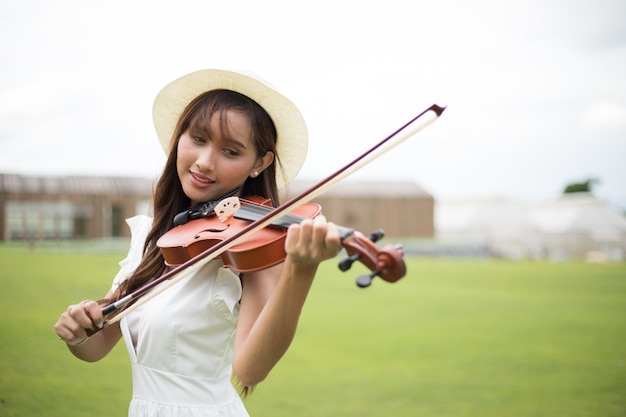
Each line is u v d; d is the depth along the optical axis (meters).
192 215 2.04
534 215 27.47
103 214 22.98
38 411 4.47
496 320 8.91
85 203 22.73
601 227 25.89
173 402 1.82
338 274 15.20
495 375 5.83
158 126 2.19
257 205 1.98
